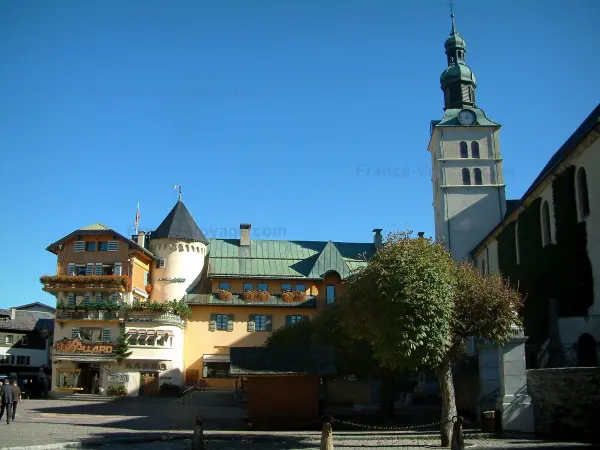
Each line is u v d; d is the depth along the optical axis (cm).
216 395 6116
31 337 8475
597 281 3978
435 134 7888
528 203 5116
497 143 7769
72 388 6247
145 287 7125
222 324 7138
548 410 2931
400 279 2622
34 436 3012
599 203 3947
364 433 3234
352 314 2884
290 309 7238
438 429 3366
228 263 7519
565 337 4059
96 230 6794
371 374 3912
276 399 3622
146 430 3406
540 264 4781
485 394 3375
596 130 3881
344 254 8050
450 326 2720
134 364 6384
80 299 6662
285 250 7856
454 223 7544
